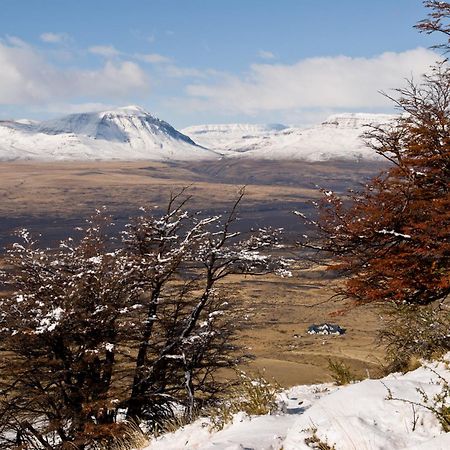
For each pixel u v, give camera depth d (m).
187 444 5.28
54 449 13.47
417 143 9.17
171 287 17.06
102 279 14.95
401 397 4.11
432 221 8.65
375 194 9.66
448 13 8.92
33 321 14.34
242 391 6.41
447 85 9.43
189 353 15.53
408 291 8.97
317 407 4.38
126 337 15.04
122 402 13.70
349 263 9.63
